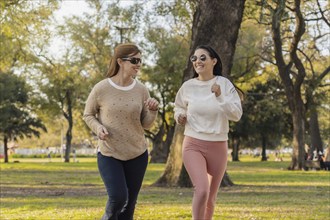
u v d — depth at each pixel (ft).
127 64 21.70
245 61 132.16
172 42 136.98
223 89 22.93
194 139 22.50
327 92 140.56
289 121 188.96
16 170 117.08
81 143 393.50
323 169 117.80
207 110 22.35
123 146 21.43
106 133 20.93
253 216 34.19
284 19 101.24
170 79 144.87
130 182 21.99
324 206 41.04
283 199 47.21
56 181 75.46
